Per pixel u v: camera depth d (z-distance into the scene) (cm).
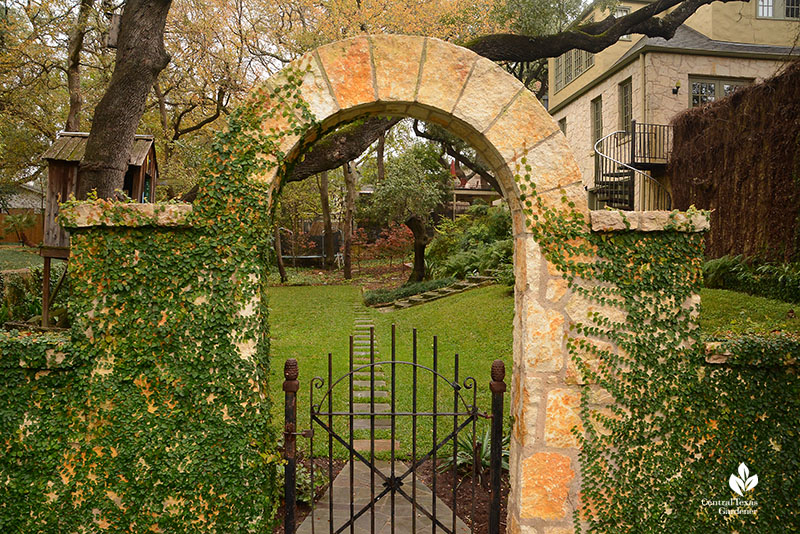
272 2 1188
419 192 1528
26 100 1334
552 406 299
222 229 292
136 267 289
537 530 299
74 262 286
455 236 1650
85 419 289
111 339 288
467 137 328
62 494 287
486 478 412
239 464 293
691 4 793
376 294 1342
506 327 865
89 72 1512
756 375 304
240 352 293
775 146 787
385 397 592
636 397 301
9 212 1880
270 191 300
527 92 304
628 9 1338
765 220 805
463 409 550
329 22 1074
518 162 303
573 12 976
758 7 1270
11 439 286
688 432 302
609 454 301
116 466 289
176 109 1459
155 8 505
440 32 1026
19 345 282
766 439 304
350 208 1838
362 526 340
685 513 301
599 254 302
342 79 298
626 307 301
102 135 513
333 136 614
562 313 301
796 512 300
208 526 292
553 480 299
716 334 324
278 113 297
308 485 385
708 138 947
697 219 299
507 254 1267
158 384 290
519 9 955
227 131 294
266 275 307
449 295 1202
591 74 1424
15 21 1148
